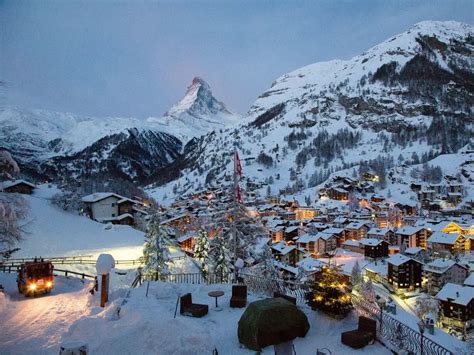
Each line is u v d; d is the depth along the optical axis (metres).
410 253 83.69
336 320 14.87
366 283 43.81
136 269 44.00
